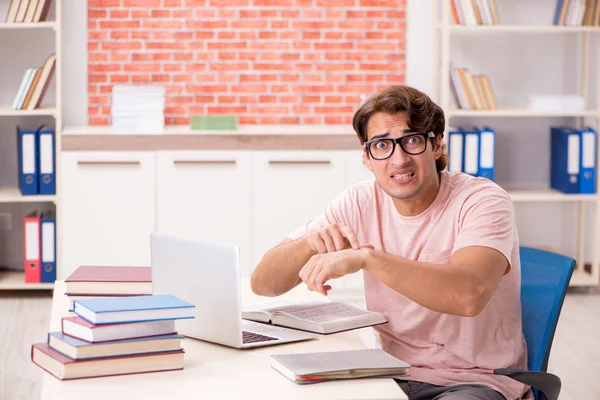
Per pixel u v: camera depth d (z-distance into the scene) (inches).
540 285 106.8
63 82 233.5
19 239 238.8
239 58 237.5
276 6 236.1
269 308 105.7
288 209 222.1
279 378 84.4
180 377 84.6
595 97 244.2
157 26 234.5
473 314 91.6
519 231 252.2
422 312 102.7
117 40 233.8
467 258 95.2
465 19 224.7
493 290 94.0
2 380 168.4
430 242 103.7
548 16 241.4
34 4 215.5
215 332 95.4
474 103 227.8
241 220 221.5
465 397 92.4
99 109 235.5
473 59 242.5
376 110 99.3
